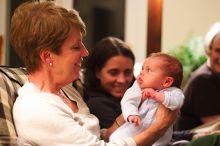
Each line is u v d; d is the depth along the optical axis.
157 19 3.32
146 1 3.34
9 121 1.34
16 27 1.37
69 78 1.40
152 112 1.48
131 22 3.38
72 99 1.56
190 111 2.66
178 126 2.62
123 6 3.38
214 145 1.34
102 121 1.79
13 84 1.51
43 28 1.33
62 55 1.36
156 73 1.49
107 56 1.92
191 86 2.64
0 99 1.39
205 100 2.61
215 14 3.32
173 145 1.65
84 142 1.30
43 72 1.40
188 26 3.34
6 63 2.63
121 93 1.93
